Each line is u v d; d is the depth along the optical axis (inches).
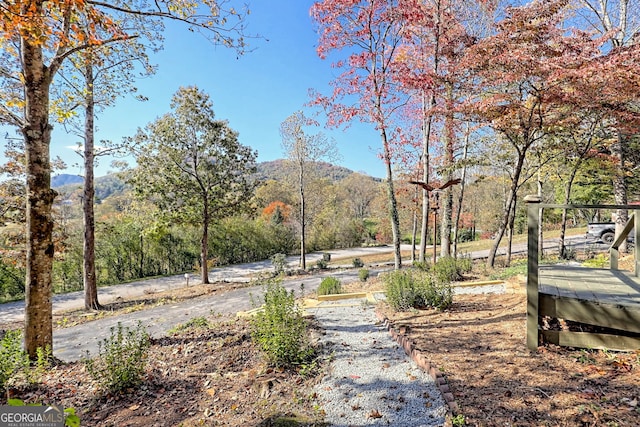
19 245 405.4
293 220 1029.8
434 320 176.9
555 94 271.6
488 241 867.4
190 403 113.9
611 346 122.9
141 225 570.9
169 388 126.2
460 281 285.6
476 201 1005.8
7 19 122.9
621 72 240.7
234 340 174.1
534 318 129.9
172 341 185.8
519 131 316.5
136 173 485.1
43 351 169.5
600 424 84.4
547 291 136.1
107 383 122.7
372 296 249.1
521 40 265.9
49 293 175.2
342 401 106.3
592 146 378.6
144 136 477.4
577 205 122.4
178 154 498.0
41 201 171.0
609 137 383.2
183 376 136.0
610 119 339.9
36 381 133.4
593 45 287.3
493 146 408.8
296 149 649.6
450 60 340.8
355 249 1046.4
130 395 121.4
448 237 437.4
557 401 95.7
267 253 901.2
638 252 171.8
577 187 617.9
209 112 515.8
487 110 299.0
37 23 132.6
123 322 299.9
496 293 226.2
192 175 516.7
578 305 124.3
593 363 115.6
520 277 268.7
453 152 425.1
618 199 415.5
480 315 179.2
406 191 611.5
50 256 176.1
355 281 418.6
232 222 823.1
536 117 314.2
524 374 112.3
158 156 493.7
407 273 241.3
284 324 143.4
